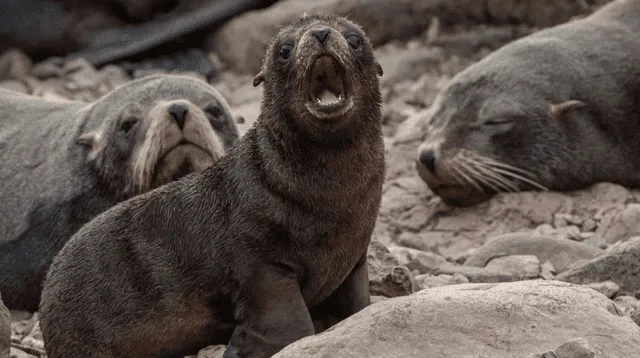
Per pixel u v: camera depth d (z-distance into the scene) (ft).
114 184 121.29
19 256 122.52
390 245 134.00
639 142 143.64
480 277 106.42
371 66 87.81
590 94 143.84
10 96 136.87
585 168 142.20
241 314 83.92
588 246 114.01
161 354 88.43
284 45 86.69
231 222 84.94
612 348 72.64
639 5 152.05
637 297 101.14
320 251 84.33
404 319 75.05
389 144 160.35
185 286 85.97
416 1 202.90
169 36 212.43
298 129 84.23
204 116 117.19
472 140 141.38
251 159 86.33
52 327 89.30
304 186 83.71
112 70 207.72
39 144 127.95
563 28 152.05
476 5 200.54
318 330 90.17
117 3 215.51
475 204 141.79
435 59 194.90
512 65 145.79
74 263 89.04
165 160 115.03
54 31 211.41
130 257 87.51
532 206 136.98
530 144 141.79
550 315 75.00
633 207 127.75
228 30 211.82
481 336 73.82
